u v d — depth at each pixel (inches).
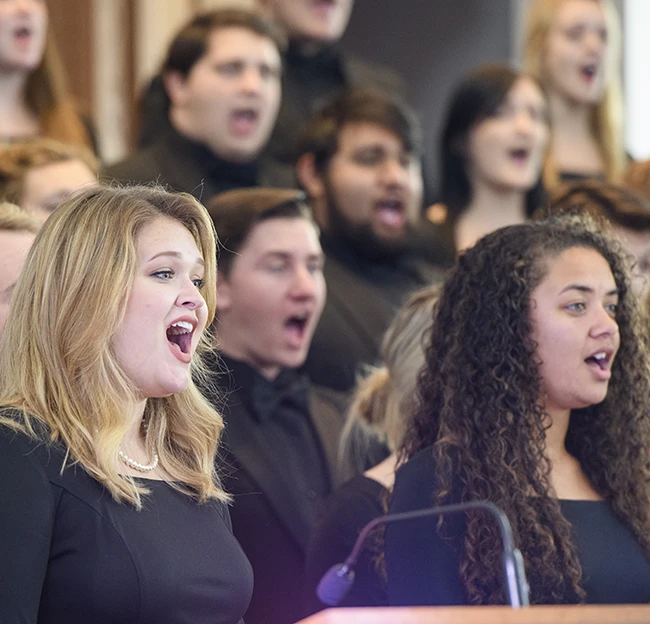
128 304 302.4
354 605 363.9
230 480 429.7
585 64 707.4
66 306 298.8
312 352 530.0
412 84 874.1
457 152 628.4
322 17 710.5
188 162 583.5
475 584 323.0
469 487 333.4
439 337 359.6
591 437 359.3
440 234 615.5
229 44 588.4
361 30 878.4
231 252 471.8
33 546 277.3
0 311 365.4
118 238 303.3
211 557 302.8
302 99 697.6
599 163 709.3
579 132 712.4
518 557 263.9
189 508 310.7
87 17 790.5
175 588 289.4
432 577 325.7
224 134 584.4
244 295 468.8
